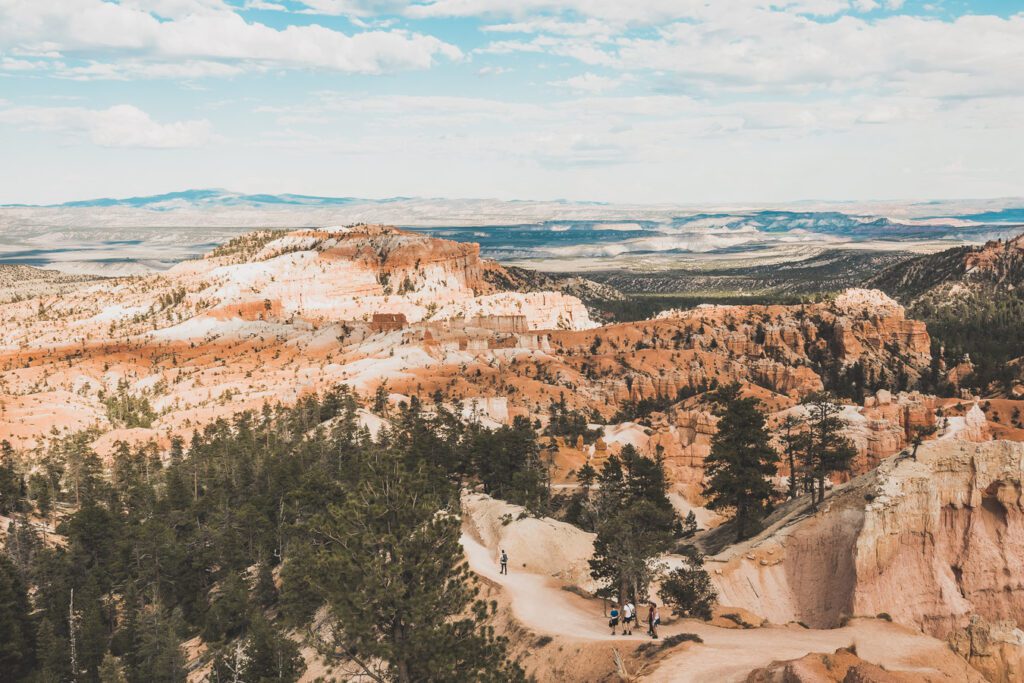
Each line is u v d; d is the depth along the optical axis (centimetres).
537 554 8438
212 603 10175
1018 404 18400
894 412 14488
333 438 15588
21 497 15612
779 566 7944
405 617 4959
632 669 5000
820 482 9119
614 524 7156
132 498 14525
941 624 7500
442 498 9756
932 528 7850
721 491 9494
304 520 11081
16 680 8431
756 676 4072
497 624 6631
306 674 7075
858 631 5491
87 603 9769
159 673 8450
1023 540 7988
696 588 6831
